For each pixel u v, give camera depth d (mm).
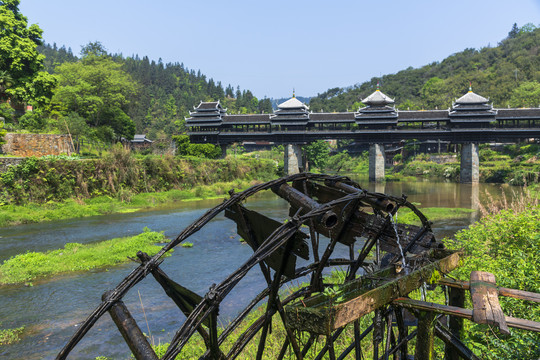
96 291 14031
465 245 7879
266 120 66375
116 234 24453
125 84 67750
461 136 61219
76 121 50375
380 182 65500
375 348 3844
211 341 2553
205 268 16984
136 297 13492
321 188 4551
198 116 68375
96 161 39094
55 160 35094
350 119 64500
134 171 42969
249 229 3547
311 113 67188
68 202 34375
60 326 11141
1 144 35750
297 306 2596
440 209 33094
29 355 9500
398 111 64438
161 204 40812
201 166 53625
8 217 28016
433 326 3045
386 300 2873
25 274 15789
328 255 3777
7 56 47156
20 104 49656
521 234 6410
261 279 14992
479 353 3869
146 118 167250
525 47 151500
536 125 59625
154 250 19672
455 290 3621
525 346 3635
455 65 176750
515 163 62688
